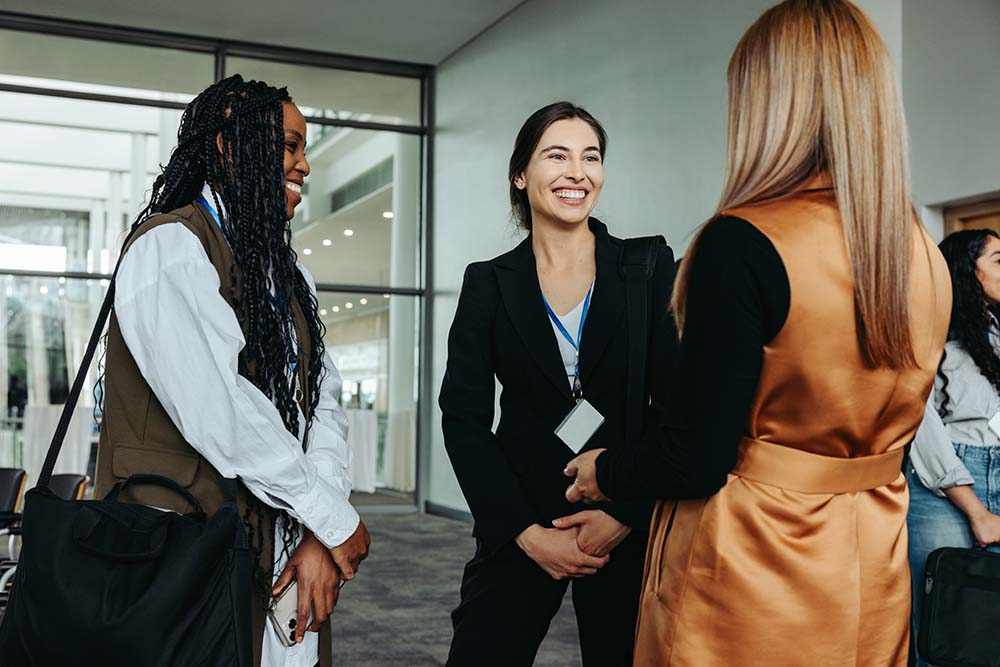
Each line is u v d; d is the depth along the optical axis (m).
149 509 1.43
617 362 1.92
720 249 1.25
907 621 1.34
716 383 1.23
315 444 1.72
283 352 1.63
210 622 1.36
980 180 5.33
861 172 1.26
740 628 1.27
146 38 11.32
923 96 5.71
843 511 1.29
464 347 2.04
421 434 12.12
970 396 3.04
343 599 5.98
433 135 12.33
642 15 8.06
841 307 1.24
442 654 4.57
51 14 10.77
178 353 1.46
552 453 1.93
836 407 1.26
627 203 8.25
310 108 12.05
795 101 1.30
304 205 11.92
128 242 1.54
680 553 1.33
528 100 9.98
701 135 7.29
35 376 10.70
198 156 1.65
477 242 10.95
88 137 11.13
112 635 1.31
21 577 1.38
